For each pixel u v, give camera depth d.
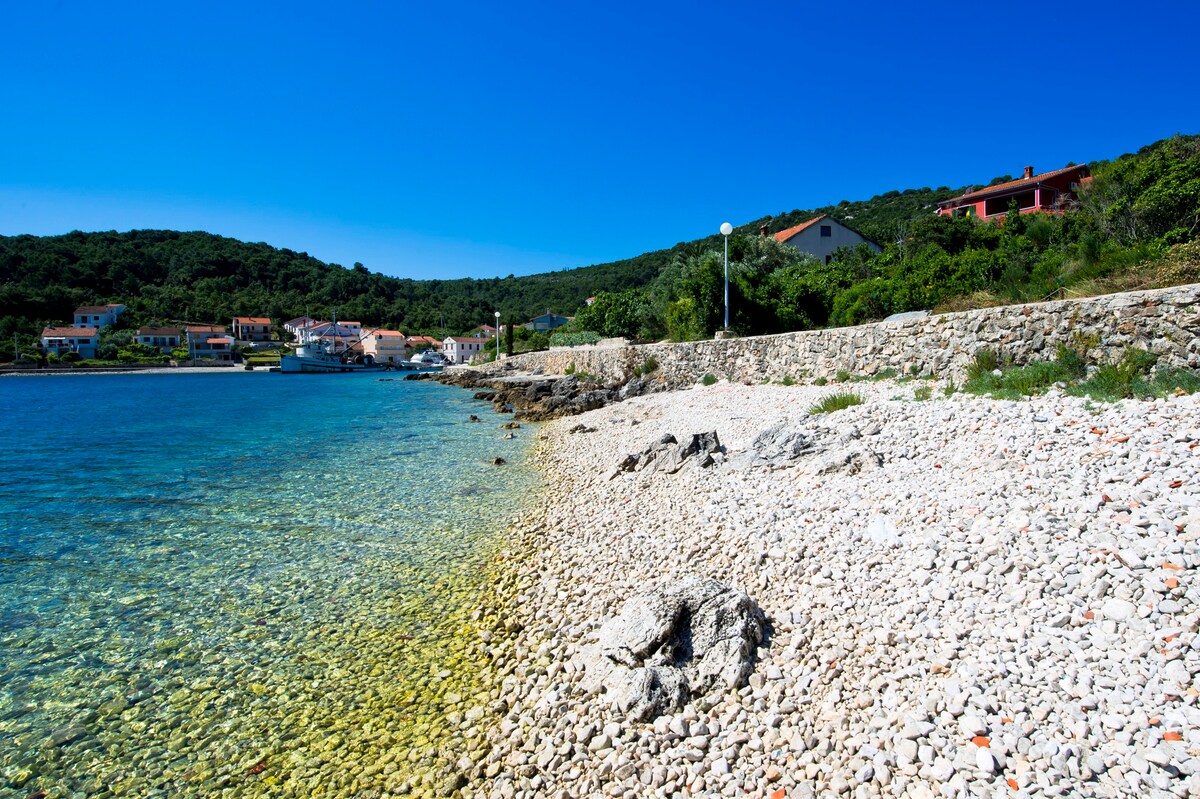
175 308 138.25
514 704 5.24
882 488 8.27
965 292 19.22
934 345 14.89
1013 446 8.41
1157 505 5.96
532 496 12.34
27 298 113.75
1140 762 3.45
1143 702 3.86
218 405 36.09
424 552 9.18
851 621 5.45
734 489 9.93
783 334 21.14
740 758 4.15
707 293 28.41
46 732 5.14
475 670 5.89
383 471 15.08
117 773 4.66
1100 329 11.20
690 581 5.98
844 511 7.80
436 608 7.28
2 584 8.13
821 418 12.20
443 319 166.12
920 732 3.98
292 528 10.43
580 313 62.94
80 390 54.22
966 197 50.19
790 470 10.17
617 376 31.17
